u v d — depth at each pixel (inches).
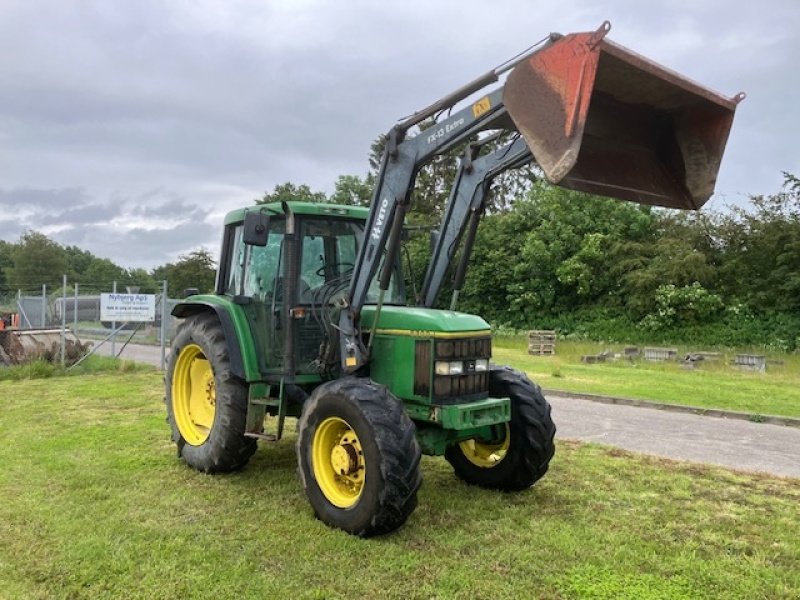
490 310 1127.0
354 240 225.5
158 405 352.8
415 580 146.9
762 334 875.4
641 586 146.8
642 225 1047.0
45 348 518.9
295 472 226.8
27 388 414.0
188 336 237.9
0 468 226.4
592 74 139.9
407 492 164.6
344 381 181.0
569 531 177.6
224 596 137.8
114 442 265.9
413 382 188.7
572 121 141.3
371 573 149.2
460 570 151.8
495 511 193.3
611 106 174.2
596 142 170.9
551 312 1064.8
